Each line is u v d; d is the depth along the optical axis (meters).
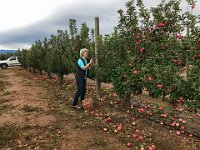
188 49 3.21
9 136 3.26
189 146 2.90
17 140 3.13
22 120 3.90
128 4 4.06
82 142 2.99
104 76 4.77
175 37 3.68
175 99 3.35
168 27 3.85
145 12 3.95
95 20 4.90
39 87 7.34
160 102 4.91
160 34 3.90
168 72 3.37
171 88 3.33
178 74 3.38
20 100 5.32
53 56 7.91
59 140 3.07
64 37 7.81
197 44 3.11
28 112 4.35
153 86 3.54
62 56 7.16
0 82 9.14
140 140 3.04
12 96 5.86
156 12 3.90
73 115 4.05
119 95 4.21
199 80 2.95
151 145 2.91
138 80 3.84
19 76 11.98
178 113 4.14
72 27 6.38
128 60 3.94
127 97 4.41
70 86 7.10
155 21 3.90
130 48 4.06
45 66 10.28
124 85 4.00
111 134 3.24
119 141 3.02
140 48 3.91
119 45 4.16
